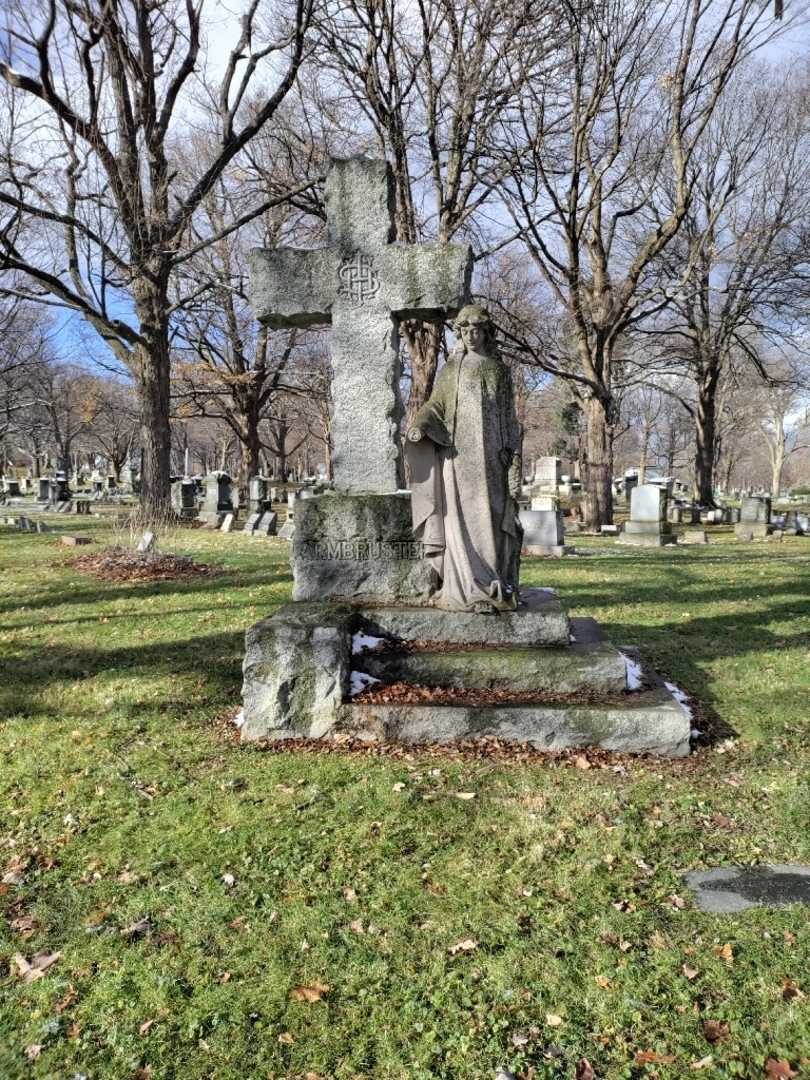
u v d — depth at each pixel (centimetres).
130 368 2002
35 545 1705
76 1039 268
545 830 400
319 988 289
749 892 347
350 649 549
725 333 3039
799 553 1705
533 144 1761
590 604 995
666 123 2119
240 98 1695
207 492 2480
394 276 668
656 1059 253
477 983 290
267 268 678
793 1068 248
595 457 2436
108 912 339
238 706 605
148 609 970
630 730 497
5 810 437
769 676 666
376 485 679
